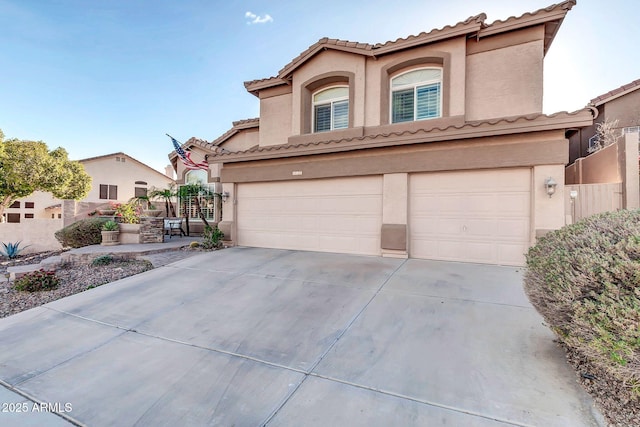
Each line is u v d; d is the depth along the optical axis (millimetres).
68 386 3406
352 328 4621
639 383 2578
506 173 8016
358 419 2764
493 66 9883
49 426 2799
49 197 25797
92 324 5121
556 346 3885
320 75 11875
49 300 6387
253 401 3066
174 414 2908
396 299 5672
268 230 11297
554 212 7387
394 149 9062
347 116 11883
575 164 11117
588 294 2770
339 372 3529
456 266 7914
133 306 5863
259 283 6902
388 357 3805
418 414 2801
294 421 2764
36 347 4352
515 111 9617
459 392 3086
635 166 7801
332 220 10148
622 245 2707
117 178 28938
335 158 9930
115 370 3715
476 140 8125
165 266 8695
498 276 6949
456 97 9898
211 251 10688
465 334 4297
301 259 9039
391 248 9008
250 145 15828
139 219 13195
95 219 13219
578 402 2867
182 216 17297
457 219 8500
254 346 4207
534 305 3652
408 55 10562
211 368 3699
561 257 3127
